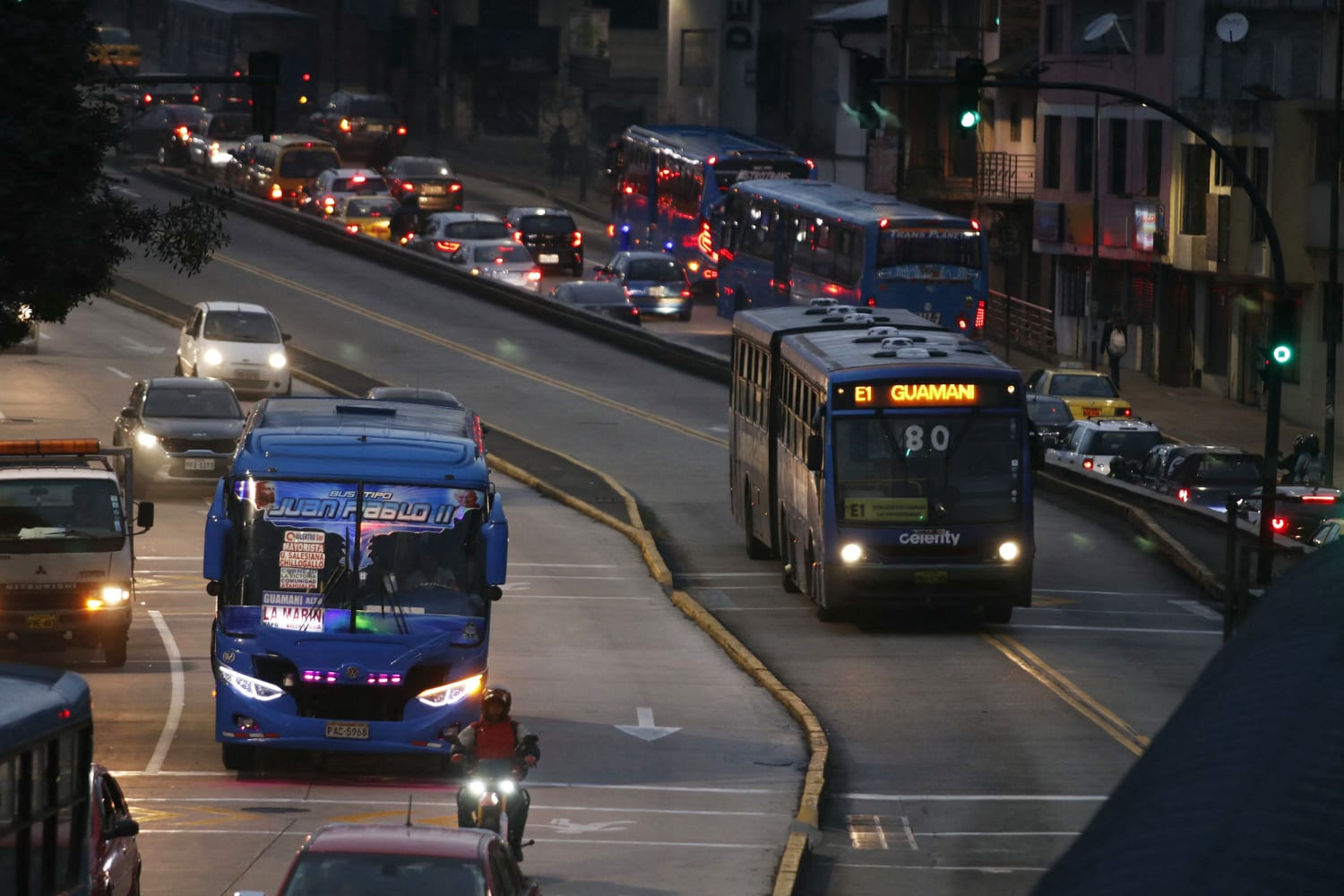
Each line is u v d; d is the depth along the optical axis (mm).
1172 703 89062
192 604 107188
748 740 81625
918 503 101688
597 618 107438
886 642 102500
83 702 37594
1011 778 75500
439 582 71375
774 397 118188
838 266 187625
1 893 31969
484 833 40969
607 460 159000
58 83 86250
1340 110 169375
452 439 74438
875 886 59406
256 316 175500
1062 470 150750
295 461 71875
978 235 182500
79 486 90125
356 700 70188
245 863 58094
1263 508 111062
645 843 63469
